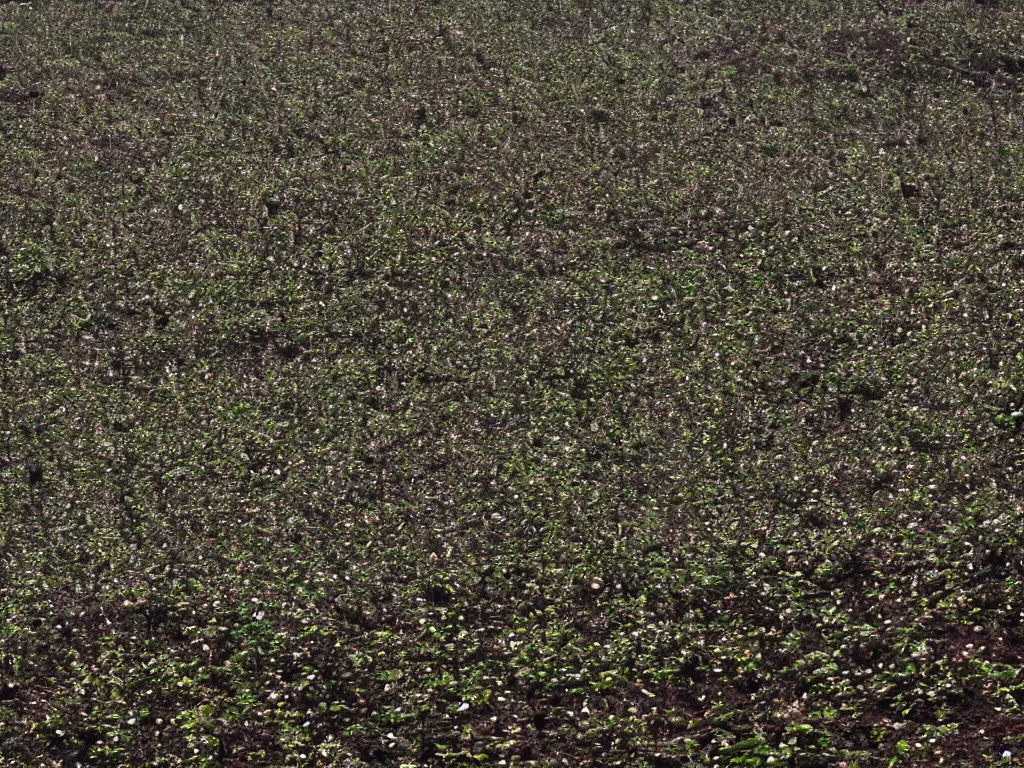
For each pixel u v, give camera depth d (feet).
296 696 34.09
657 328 46.50
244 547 38.42
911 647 33.58
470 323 47.42
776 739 32.09
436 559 37.58
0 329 48.98
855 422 41.27
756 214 52.13
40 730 33.60
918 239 49.83
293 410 43.83
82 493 40.93
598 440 41.42
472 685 33.91
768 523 37.63
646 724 32.65
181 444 42.57
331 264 51.29
